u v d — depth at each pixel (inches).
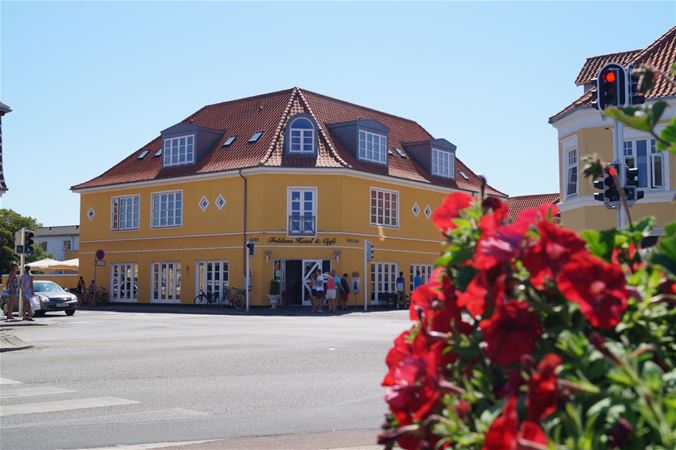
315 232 1508.4
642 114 96.7
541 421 75.1
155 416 344.8
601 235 99.3
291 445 286.0
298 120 1530.5
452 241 99.0
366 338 740.0
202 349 631.8
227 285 1549.0
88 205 1845.5
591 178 107.7
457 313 95.7
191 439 297.9
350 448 279.4
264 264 1498.5
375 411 358.0
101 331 866.8
